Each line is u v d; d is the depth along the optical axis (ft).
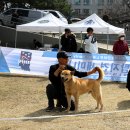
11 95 39.86
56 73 31.86
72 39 52.95
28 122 29.25
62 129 27.22
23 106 35.27
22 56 50.72
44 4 175.11
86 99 38.04
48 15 68.28
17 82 46.14
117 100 38.14
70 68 32.07
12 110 33.63
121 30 62.54
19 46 98.84
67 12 218.79
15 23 109.19
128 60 50.49
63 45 53.01
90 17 63.52
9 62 50.72
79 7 346.13
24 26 67.00
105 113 32.09
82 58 49.57
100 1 343.87
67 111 32.32
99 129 27.32
